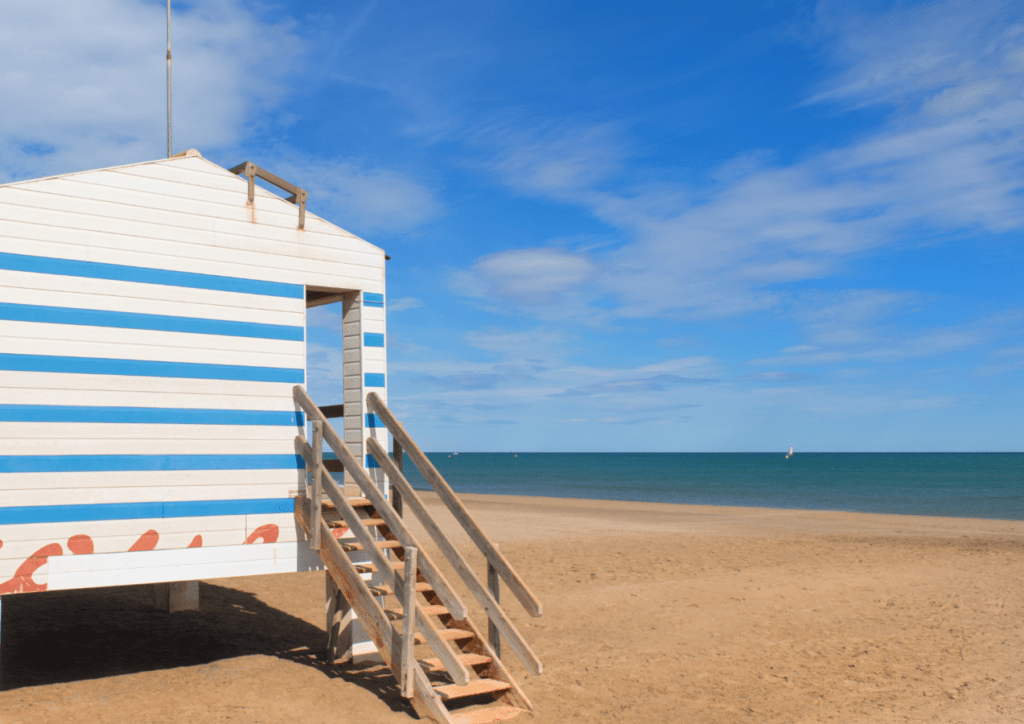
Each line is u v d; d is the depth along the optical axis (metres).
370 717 5.77
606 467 106.31
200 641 8.22
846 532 20.23
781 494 43.91
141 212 6.57
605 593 11.33
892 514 28.42
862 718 6.04
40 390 5.96
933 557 15.23
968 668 7.51
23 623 8.92
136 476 6.36
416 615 5.95
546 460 174.12
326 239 7.70
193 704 5.93
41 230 6.05
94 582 6.09
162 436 6.52
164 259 6.66
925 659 7.85
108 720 5.50
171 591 9.68
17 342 5.88
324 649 8.02
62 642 8.00
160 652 7.69
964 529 21.28
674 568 13.67
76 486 6.07
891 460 149.75
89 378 6.20
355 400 7.88
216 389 6.84
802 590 11.55
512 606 10.54
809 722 5.95
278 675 6.84
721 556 15.24
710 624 9.40
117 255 6.41
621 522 22.92
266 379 7.16
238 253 7.10
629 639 8.69
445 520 22.59
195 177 6.91
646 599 10.89
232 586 11.62
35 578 5.84
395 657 5.95
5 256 5.87
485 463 136.50
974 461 137.88
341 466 7.78
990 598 11.01
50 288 6.06
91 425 6.17
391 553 7.57
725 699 6.54
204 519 6.67
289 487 7.19
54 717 5.52
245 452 6.95
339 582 6.55
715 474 78.56
